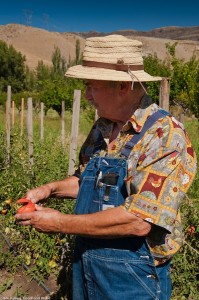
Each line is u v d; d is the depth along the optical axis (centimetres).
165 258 208
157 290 209
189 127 1709
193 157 205
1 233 489
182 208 412
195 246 399
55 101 2575
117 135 219
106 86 210
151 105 209
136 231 192
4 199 548
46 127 1536
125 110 212
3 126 1153
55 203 463
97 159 217
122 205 194
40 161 596
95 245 215
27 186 546
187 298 380
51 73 8419
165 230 192
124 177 203
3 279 423
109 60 206
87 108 2406
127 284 208
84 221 200
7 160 693
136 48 210
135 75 205
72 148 497
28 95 3362
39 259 434
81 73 208
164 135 195
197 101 1598
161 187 188
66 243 407
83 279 231
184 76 1683
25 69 7550
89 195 215
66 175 548
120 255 208
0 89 7188
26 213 210
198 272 391
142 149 199
